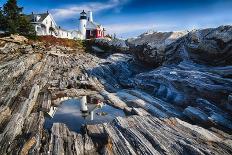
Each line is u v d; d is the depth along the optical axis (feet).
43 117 45.96
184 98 56.59
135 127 39.63
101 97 66.13
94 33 318.24
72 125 44.98
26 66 89.20
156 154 31.04
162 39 95.50
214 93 50.49
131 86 82.53
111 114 52.37
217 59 65.36
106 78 93.25
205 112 47.03
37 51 134.41
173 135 36.50
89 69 103.50
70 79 83.56
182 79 60.39
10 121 39.60
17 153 30.91
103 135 37.65
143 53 102.58
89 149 33.53
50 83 76.48
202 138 35.65
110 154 31.89
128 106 57.82
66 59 130.41
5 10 168.86
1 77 70.59
